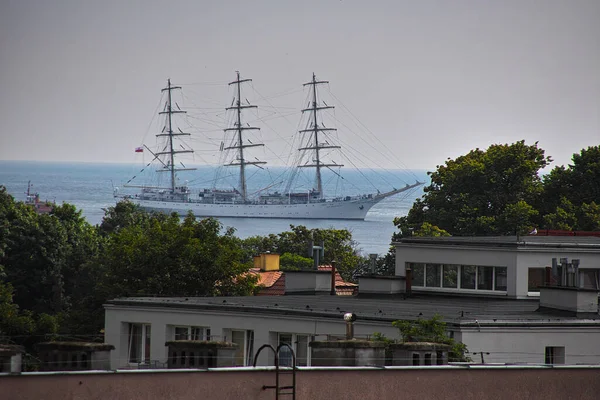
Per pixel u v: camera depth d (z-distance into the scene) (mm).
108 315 155875
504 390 92375
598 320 137000
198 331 150000
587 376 95500
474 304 159250
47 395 75000
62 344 86312
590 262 171375
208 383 80500
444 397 89688
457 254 174750
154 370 78938
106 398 76938
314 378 84562
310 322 140375
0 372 75562
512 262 169125
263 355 142500
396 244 181250
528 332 131500
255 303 152625
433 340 123562
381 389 87125
